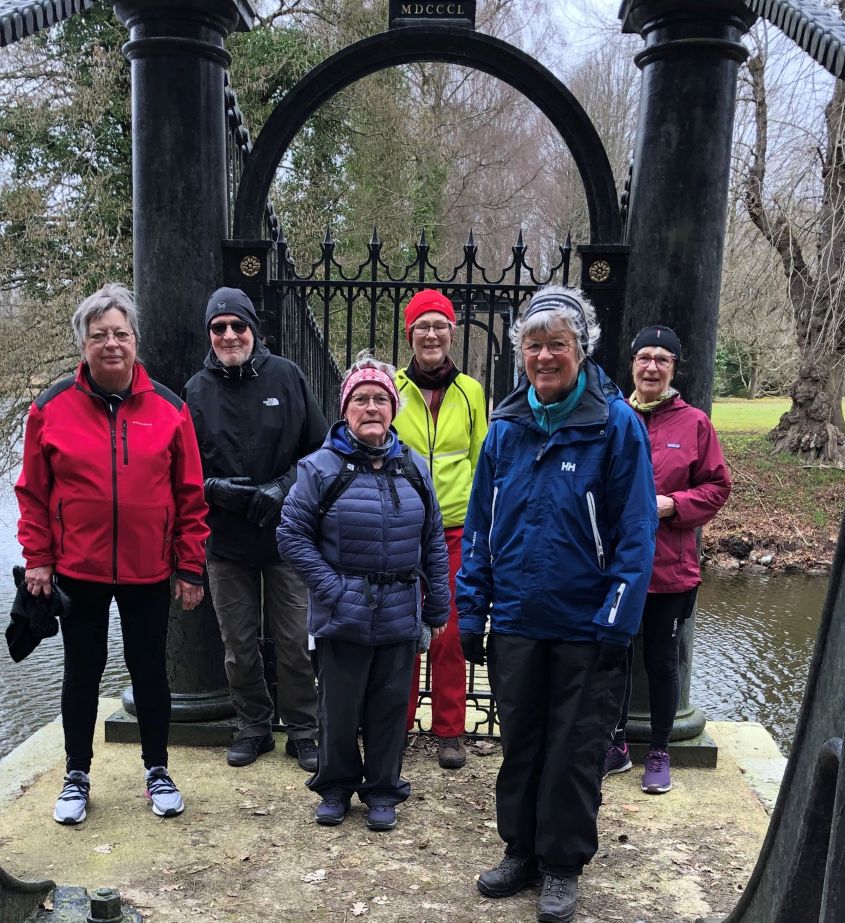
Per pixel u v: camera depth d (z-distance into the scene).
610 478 2.30
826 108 12.14
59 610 2.71
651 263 3.36
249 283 3.51
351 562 2.78
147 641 2.89
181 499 2.91
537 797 2.45
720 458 3.12
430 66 15.11
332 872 2.63
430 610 2.95
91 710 2.93
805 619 9.63
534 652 2.38
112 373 2.72
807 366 14.30
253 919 2.38
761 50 12.29
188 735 3.53
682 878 2.65
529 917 2.42
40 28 2.47
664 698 3.18
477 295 4.07
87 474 2.69
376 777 2.92
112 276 11.34
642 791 3.24
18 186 10.74
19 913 2.24
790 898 1.70
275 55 12.23
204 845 2.76
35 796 3.09
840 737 1.51
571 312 2.30
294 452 3.28
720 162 3.32
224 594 3.23
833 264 12.33
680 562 3.08
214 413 3.17
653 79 3.32
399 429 3.38
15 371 11.00
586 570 2.32
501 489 2.43
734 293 13.43
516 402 2.46
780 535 12.89
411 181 14.11
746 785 3.32
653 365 3.13
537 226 16.98
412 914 2.42
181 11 3.28
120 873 2.59
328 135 13.48
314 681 3.38
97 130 11.45
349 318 3.56
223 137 3.49
